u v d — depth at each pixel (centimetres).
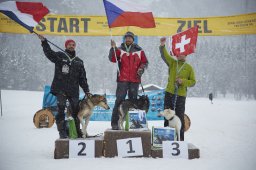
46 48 1009
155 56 12162
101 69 15275
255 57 13575
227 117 2572
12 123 1983
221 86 13812
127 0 1208
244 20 2061
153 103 1944
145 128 962
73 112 1043
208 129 1731
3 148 1105
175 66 1105
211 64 14038
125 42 1140
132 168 805
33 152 1029
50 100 1870
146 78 11606
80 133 1045
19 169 795
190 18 2086
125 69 1123
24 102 4797
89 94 1059
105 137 934
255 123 2050
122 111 1105
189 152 934
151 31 2069
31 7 1143
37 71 13525
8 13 1123
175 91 1075
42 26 2077
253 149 1095
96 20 2091
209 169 810
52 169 796
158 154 931
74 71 1027
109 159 905
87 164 845
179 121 1020
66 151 923
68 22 2091
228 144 1209
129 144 934
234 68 13950
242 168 824
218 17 2077
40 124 1753
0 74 12888
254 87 13075
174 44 1122
